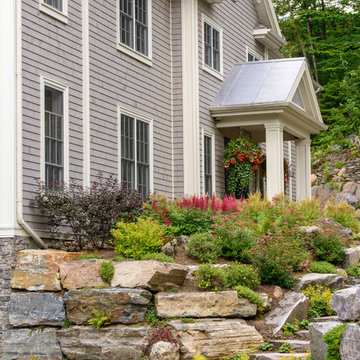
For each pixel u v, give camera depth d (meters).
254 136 23.08
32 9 13.55
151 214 14.40
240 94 20.41
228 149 20.58
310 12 42.19
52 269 12.08
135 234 12.70
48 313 11.84
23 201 12.73
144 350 11.00
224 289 12.20
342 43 41.28
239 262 13.76
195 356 10.73
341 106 37.47
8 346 11.93
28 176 12.95
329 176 31.61
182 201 15.77
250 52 23.84
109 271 11.92
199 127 19.30
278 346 11.23
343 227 17.73
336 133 34.03
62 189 13.35
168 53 19.17
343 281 14.10
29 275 12.15
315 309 12.52
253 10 24.38
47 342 11.68
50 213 13.03
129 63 17.12
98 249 13.74
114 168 16.03
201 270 12.20
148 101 17.89
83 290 11.64
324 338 8.84
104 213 13.21
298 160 22.73
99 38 15.89
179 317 11.54
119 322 11.34
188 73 19.12
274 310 12.41
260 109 19.61
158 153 18.23
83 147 14.88
